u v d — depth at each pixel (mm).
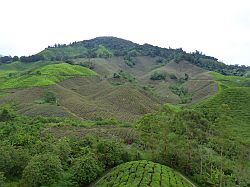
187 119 106812
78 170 74438
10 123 112125
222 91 159750
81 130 116062
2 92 184000
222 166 84438
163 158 87625
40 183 66250
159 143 88250
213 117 117875
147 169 74125
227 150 87375
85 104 164125
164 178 69938
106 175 77250
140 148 98938
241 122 126000
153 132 88688
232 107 141375
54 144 85688
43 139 93250
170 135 87688
